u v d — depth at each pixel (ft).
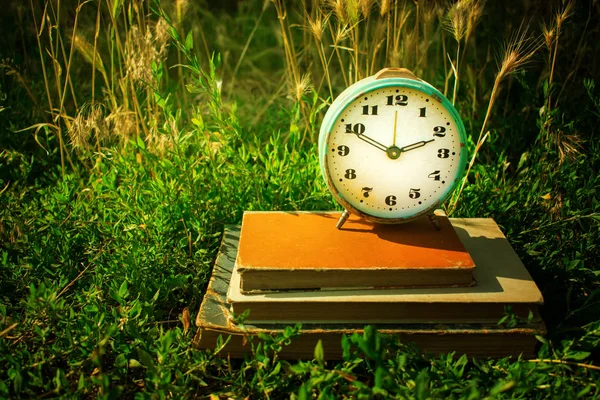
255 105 3.15
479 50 2.99
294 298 1.80
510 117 2.73
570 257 2.18
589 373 1.81
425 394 1.55
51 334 1.93
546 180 2.38
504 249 2.01
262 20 4.01
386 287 1.83
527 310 1.82
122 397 1.77
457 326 1.81
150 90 2.59
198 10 3.88
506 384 1.55
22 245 2.17
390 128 1.87
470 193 2.38
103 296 2.04
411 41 2.68
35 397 1.65
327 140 1.87
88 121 2.29
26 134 2.73
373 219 1.95
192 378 1.78
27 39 3.22
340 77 3.37
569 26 2.74
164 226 2.15
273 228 1.98
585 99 2.73
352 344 1.81
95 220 2.25
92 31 3.36
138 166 2.37
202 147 2.39
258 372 1.72
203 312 1.86
